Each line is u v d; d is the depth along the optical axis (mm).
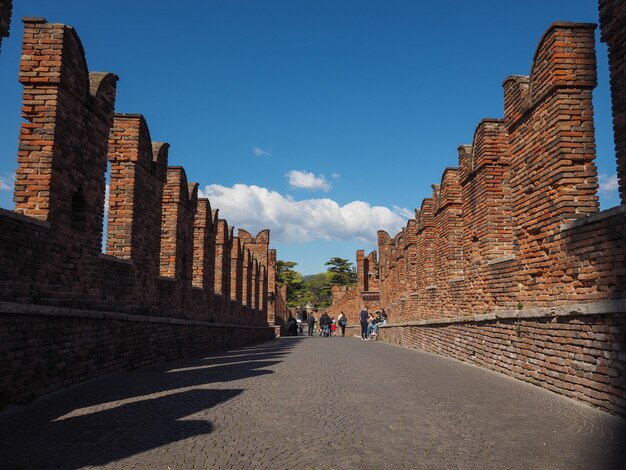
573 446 5590
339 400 8164
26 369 8047
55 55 9805
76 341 9719
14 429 6238
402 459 5141
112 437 5887
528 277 10805
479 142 14383
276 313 56406
